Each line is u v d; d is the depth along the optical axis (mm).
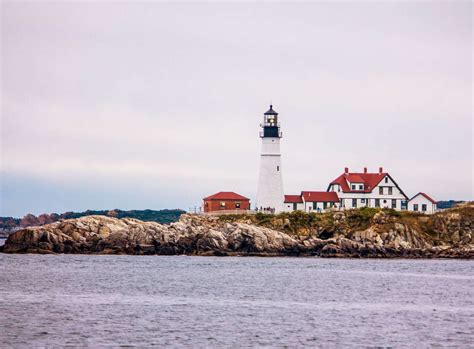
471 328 81688
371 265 164250
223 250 179750
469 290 118938
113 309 92875
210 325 81875
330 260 175750
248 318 86812
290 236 183500
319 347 71438
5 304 97125
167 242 182375
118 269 150375
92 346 71062
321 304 99875
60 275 137375
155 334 76562
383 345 72625
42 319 84812
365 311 93688
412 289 119250
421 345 72812
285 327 81188
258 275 139750
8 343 72250
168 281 127750
